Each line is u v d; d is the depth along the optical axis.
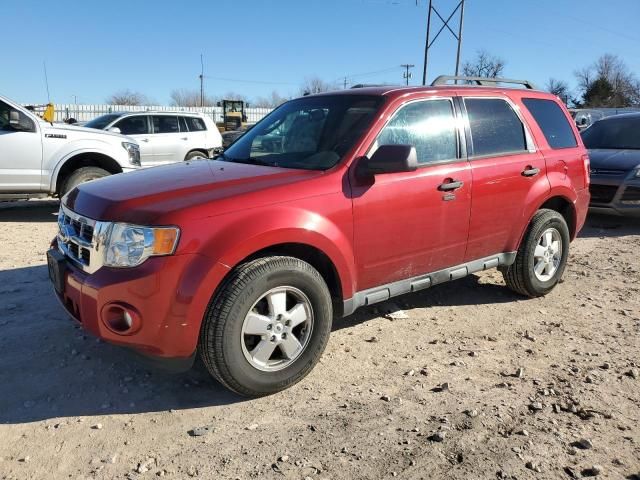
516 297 5.39
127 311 3.06
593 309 5.11
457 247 4.45
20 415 3.21
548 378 3.74
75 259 3.46
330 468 2.77
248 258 3.37
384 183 3.87
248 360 3.32
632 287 5.79
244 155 4.44
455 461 2.84
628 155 9.12
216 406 3.36
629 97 71.88
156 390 3.52
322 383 3.64
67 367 3.78
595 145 10.17
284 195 3.44
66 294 3.44
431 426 3.14
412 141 4.14
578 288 5.73
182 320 3.09
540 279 5.24
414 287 4.25
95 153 8.84
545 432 3.10
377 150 3.64
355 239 3.75
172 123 13.91
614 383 3.69
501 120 4.86
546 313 4.99
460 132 4.47
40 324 4.44
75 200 3.68
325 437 3.03
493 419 3.22
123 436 3.04
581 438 3.04
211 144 14.48
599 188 9.05
